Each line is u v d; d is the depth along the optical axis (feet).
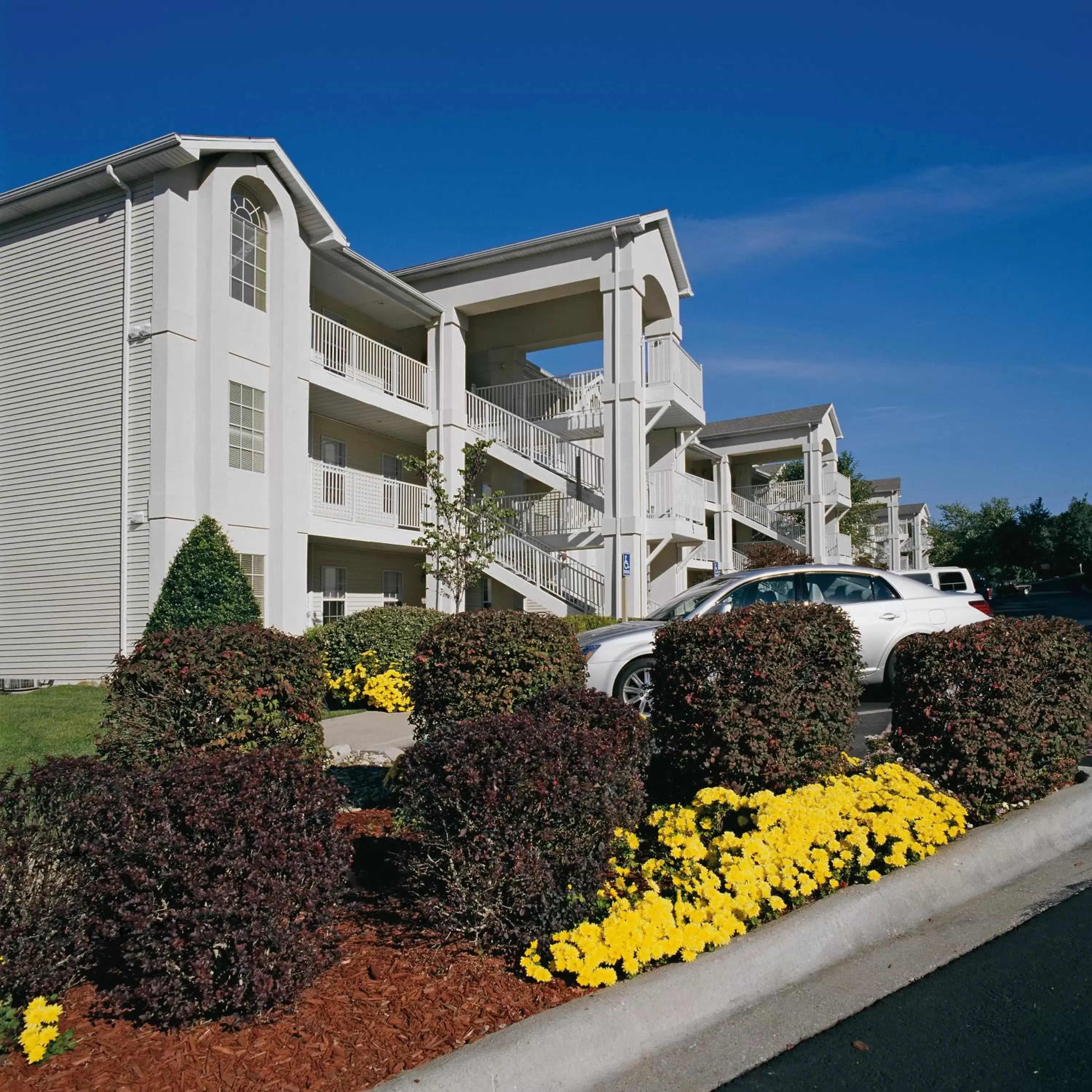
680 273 69.87
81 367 47.47
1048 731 19.77
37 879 10.85
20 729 29.86
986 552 227.81
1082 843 18.45
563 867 12.60
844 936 13.39
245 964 10.15
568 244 62.75
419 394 66.03
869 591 33.96
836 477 124.06
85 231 47.93
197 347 46.29
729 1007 11.55
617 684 30.01
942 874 15.52
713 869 14.66
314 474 54.24
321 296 61.36
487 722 13.52
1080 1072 10.02
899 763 19.75
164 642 16.29
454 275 66.54
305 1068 9.43
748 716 17.29
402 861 15.35
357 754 27.30
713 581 35.55
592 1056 10.07
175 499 44.37
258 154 48.70
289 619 49.44
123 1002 10.62
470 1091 9.14
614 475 61.62
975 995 11.94
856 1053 10.52
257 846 10.42
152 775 11.40
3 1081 9.22
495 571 62.44
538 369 78.48
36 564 48.11
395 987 11.21
